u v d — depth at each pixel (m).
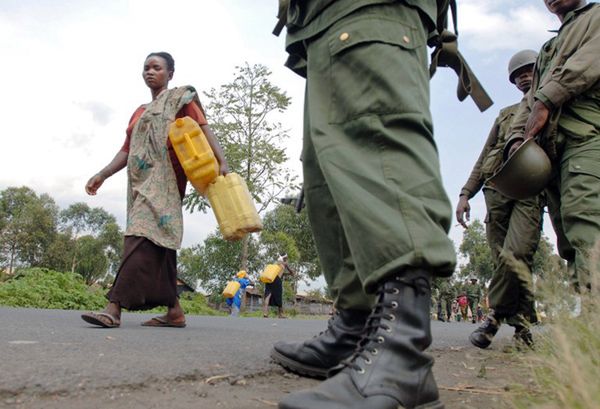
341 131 1.53
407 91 1.49
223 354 2.35
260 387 1.72
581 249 2.45
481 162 4.37
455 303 20.64
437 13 1.88
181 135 3.70
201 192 3.85
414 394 1.25
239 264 33.56
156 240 3.59
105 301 10.77
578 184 2.64
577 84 2.68
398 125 1.46
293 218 43.88
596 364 1.16
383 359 1.26
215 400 1.50
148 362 1.95
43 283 10.51
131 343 2.63
